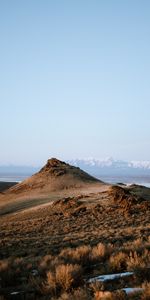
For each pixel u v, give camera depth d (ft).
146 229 92.27
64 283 33.76
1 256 77.82
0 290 36.19
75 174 423.23
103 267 40.11
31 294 33.06
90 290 30.91
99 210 174.29
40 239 106.52
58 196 318.86
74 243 79.77
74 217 168.45
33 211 226.38
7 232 142.61
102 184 392.68
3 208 298.35
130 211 160.86
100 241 78.74
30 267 47.09
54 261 45.60
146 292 26.73
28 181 422.82
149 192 254.47
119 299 27.07
